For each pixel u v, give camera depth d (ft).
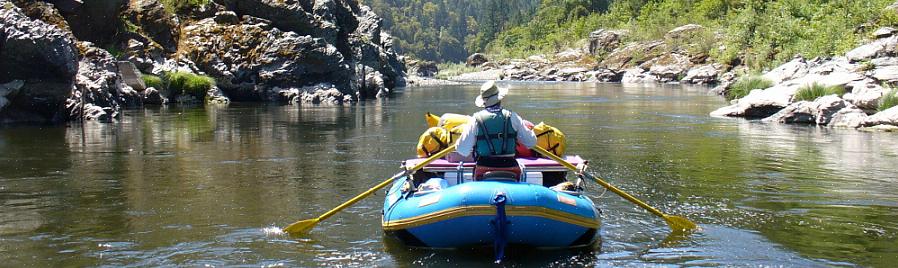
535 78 234.38
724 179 33.91
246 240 22.95
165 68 81.51
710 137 51.21
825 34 121.80
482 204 20.22
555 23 376.89
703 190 31.24
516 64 262.88
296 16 92.63
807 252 21.88
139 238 23.18
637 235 23.63
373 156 40.96
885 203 28.48
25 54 53.42
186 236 23.43
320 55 88.07
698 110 78.74
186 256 21.34
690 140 49.44
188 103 79.82
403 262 20.65
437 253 21.45
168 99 79.41
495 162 21.97
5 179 32.78
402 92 123.03
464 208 20.29
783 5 162.30
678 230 24.25
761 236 23.62
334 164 38.01
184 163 37.78
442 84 169.17
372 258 21.03
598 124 62.13
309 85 88.48
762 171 36.14
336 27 105.81
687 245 22.53
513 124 21.97
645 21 264.31
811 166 37.60
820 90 66.59
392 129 55.67
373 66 127.24
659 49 215.31
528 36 385.29
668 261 20.94
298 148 44.11
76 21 76.54
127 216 26.04
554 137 24.91
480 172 21.99
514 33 426.51
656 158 40.86
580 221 20.97
